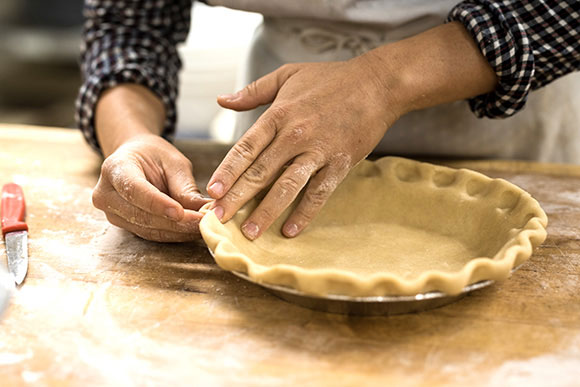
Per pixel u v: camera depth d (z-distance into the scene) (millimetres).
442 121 1275
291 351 703
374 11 1149
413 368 675
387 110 946
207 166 1272
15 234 954
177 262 903
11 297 800
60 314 768
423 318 764
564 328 745
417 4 1159
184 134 2033
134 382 652
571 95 1287
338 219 998
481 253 882
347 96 915
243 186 862
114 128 1134
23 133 1462
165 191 987
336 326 749
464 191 977
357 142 911
